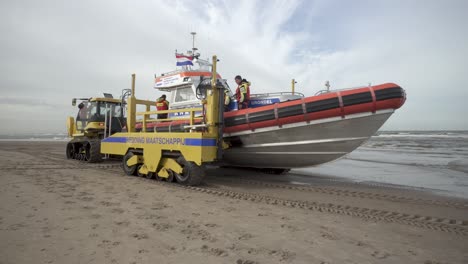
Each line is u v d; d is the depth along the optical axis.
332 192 5.92
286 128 5.87
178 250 2.90
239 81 6.94
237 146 6.75
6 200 4.66
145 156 6.98
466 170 9.70
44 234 3.26
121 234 3.30
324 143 5.90
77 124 11.56
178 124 6.92
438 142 28.64
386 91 5.14
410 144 25.78
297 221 3.89
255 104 6.98
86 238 3.16
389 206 4.84
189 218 3.94
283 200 5.14
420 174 8.83
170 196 5.21
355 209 4.61
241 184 6.69
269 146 6.37
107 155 9.67
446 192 6.09
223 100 6.23
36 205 4.40
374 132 5.55
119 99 11.09
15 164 9.36
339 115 5.41
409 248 3.03
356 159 13.57
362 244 3.12
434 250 2.99
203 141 5.81
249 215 4.13
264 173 8.63
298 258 2.75
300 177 8.05
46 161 10.49
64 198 4.87
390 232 3.53
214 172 8.68
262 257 2.76
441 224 3.89
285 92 6.87
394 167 10.55
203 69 8.02
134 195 5.22
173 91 8.14
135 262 2.62
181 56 8.82
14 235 3.21
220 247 2.98
